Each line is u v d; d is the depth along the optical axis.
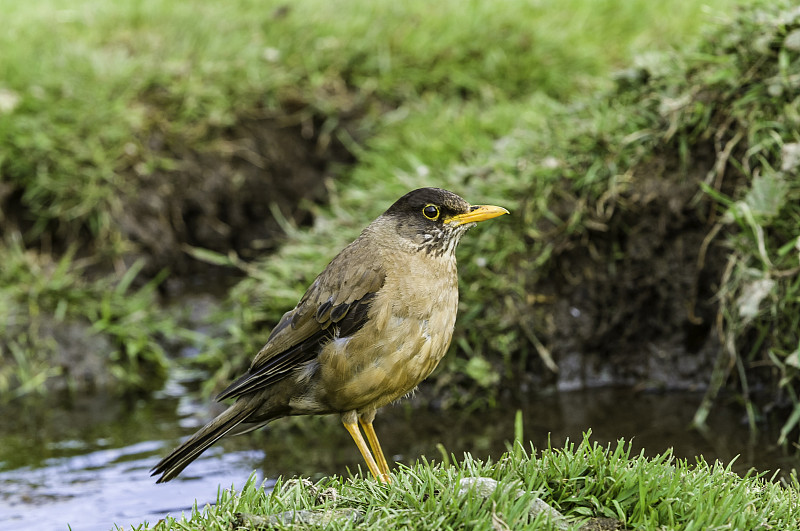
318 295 6.98
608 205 10.58
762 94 9.95
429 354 6.97
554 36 14.97
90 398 11.58
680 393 10.32
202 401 11.16
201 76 14.68
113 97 14.18
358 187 13.23
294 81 14.92
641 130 10.71
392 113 14.51
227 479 8.81
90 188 13.48
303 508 5.73
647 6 15.66
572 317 10.83
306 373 6.97
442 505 5.46
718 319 9.52
